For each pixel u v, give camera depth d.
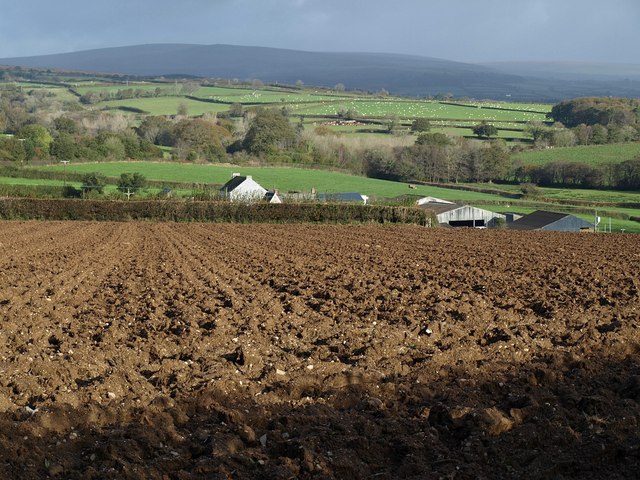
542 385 10.90
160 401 9.92
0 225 48.38
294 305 16.52
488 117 172.38
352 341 13.29
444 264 25.59
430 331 14.13
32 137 100.69
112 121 143.75
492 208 76.50
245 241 36.31
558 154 106.38
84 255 28.77
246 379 11.02
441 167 102.50
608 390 10.50
